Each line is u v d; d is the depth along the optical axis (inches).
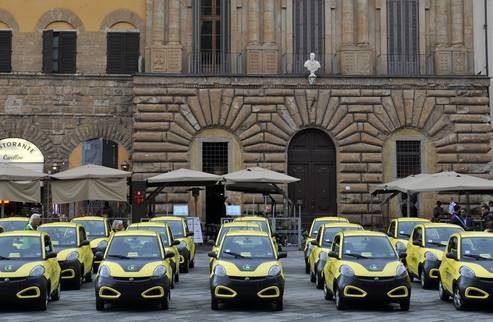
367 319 669.3
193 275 1055.6
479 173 1581.0
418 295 855.7
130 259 753.0
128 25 1648.6
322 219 1136.2
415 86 1584.6
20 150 1627.7
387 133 1583.4
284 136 1574.8
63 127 1638.8
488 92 1593.3
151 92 1567.4
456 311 725.9
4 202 1483.8
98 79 1643.7
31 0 1643.7
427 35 1628.9
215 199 1592.0
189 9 1616.6
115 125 1641.2
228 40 1619.1
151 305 762.8
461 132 1584.6
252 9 1601.9
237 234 799.1
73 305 763.4
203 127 1572.3
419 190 1220.5
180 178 1344.7
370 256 765.9
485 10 1615.4
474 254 761.6
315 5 1627.7
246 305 763.4
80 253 930.7
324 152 1606.8
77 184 1268.5
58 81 1635.1
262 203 1563.7
